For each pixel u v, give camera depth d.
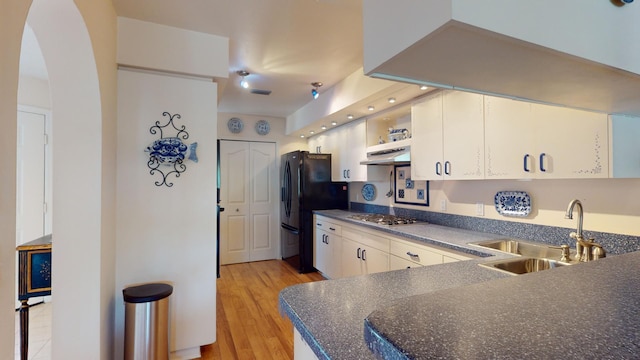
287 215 4.76
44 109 3.28
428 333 0.49
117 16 2.03
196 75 2.25
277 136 5.14
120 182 2.08
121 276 2.08
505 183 2.31
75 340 1.64
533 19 0.61
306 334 0.88
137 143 2.12
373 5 0.76
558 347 0.44
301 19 2.04
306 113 4.20
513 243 2.16
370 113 3.40
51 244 1.77
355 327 0.89
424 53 0.68
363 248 3.13
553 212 2.01
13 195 0.73
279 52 2.53
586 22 0.69
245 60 2.69
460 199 2.69
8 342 0.70
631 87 0.95
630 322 0.53
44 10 1.34
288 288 1.22
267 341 2.46
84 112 1.64
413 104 2.74
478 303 0.63
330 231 3.87
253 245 5.00
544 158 1.74
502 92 1.01
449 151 2.36
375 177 3.61
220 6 1.90
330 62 2.73
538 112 1.77
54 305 1.62
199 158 2.28
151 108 2.16
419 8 0.61
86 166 1.65
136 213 2.12
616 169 1.47
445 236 2.30
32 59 2.73
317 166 4.39
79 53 1.55
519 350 0.43
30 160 3.18
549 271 0.90
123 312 2.08
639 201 1.62
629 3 0.77
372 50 0.76
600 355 0.42
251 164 5.00
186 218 2.24
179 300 2.21
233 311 3.02
